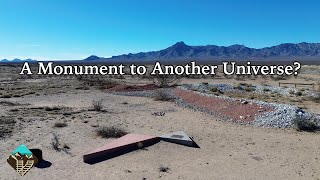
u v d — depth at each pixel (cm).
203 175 1223
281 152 1514
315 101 3191
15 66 14462
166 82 4575
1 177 1195
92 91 4281
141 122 2183
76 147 1574
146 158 1412
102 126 2030
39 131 1897
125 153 1473
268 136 1806
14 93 4009
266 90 4184
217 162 1369
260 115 2223
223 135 1820
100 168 1294
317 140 1725
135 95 3747
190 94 3325
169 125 2083
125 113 2553
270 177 1209
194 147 1580
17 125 2056
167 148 1552
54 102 3247
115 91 4191
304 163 1364
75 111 2638
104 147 1484
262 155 1468
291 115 2133
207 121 2212
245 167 1312
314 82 5825
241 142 1678
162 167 1294
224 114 2431
